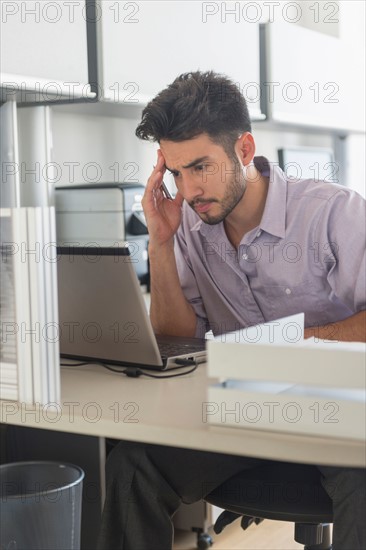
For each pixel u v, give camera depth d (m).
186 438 1.51
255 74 3.42
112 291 1.98
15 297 1.68
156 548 1.88
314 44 3.90
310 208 2.50
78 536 2.18
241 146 2.54
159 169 2.54
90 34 2.61
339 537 1.71
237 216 2.58
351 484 1.70
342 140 5.12
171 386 1.86
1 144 2.74
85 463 2.42
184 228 2.65
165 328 2.57
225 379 1.60
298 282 2.53
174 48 2.92
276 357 1.47
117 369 2.04
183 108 2.46
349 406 1.43
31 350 1.67
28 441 2.51
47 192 3.07
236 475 1.91
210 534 3.03
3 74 2.26
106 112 3.29
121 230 3.06
